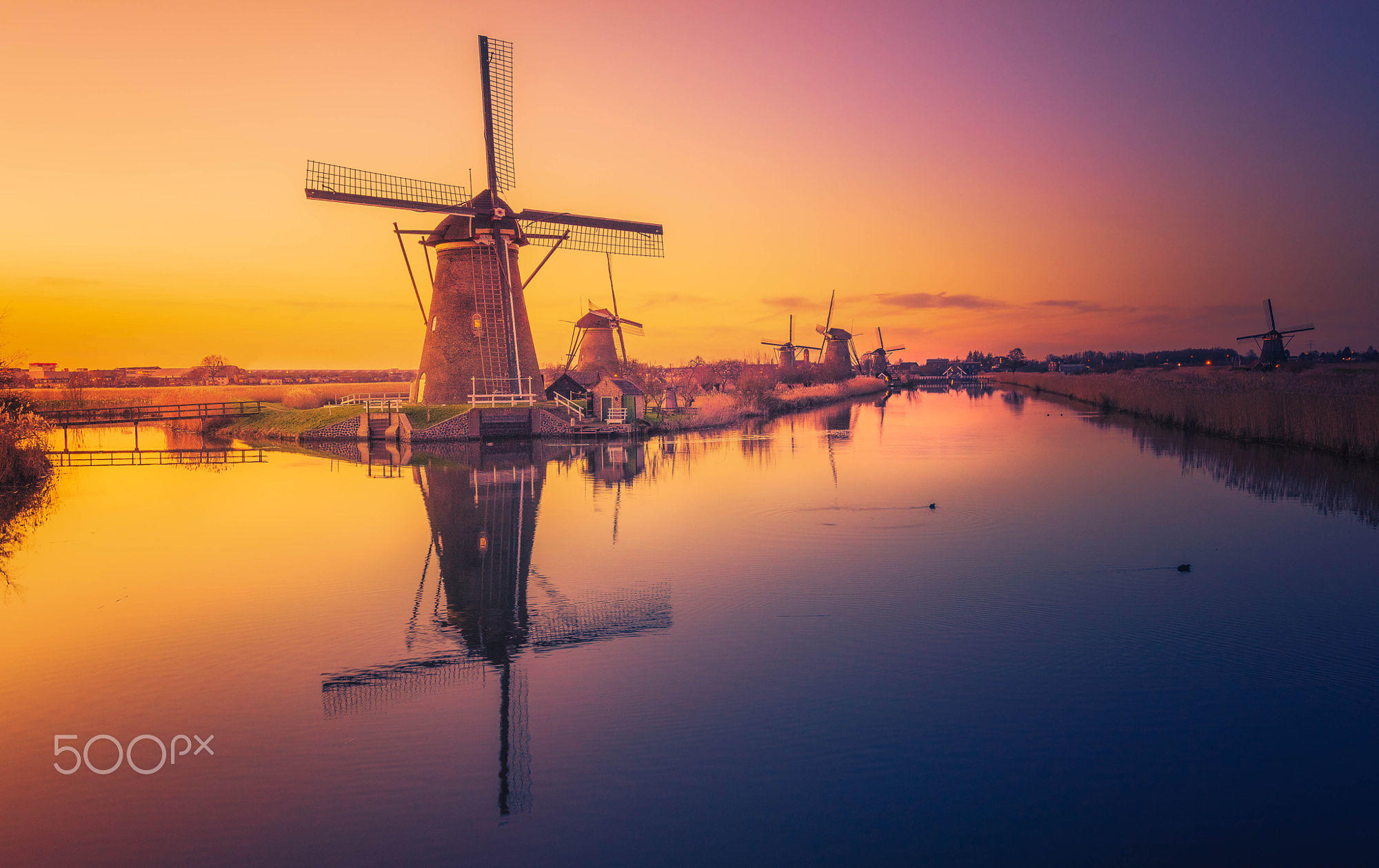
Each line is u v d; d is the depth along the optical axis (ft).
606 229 154.30
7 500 78.23
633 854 21.39
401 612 41.45
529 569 49.39
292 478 91.91
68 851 21.61
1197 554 51.55
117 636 38.06
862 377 356.38
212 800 24.04
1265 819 22.48
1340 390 140.77
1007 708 29.37
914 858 21.02
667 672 33.09
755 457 105.50
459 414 134.00
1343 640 35.68
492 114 139.44
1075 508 67.05
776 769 25.41
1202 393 147.23
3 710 30.19
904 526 60.39
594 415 147.43
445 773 25.44
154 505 73.72
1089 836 21.79
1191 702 29.71
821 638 36.81
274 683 32.50
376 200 126.52
